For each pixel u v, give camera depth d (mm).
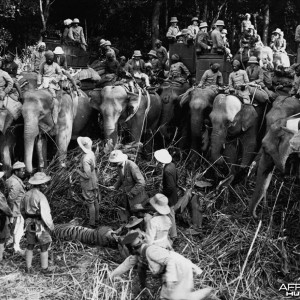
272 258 9297
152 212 9289
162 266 7336
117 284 8547
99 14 29703
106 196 11234
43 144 12680
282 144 10273
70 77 13250
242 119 12594
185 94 13977
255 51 16906
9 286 8594
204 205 10930
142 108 13672
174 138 14055
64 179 11570
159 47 18734
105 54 15438
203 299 7465
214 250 9531
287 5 31156
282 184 10867
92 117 14195
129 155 12250
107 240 9602
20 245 10164
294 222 10695
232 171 12734
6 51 27625
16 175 9930
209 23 30953
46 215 8836
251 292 8586
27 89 12773
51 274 8969
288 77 15094
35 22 28078
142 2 28484
